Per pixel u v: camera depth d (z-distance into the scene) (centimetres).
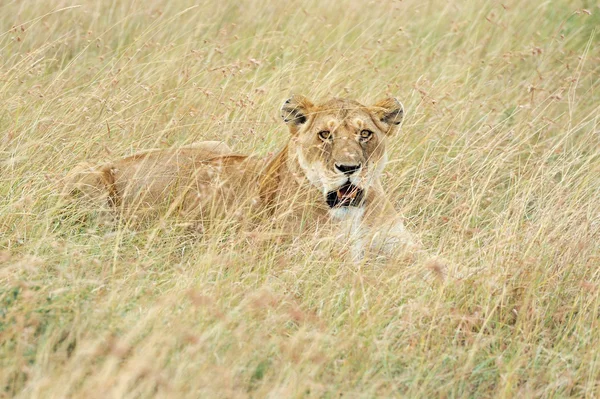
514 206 1205
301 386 838
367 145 1178
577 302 1051
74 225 1161
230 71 1429
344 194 1138
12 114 1355
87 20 1884
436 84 1622
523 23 2025
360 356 928
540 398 931
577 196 1188
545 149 1417
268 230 1130
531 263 1073
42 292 935
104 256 1062
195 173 1185
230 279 1009
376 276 1054
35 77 1547
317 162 1153
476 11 2027
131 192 1243
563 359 962
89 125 1292
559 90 1574
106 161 1263
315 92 1497
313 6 1992
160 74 1555
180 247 1139
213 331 894
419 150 1389
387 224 1138
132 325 896
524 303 1022
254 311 966
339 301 1017
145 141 1350
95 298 949
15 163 1220
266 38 1780
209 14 1930
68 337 872
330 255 1084
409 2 2041
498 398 907
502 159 1310
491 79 1761
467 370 931
